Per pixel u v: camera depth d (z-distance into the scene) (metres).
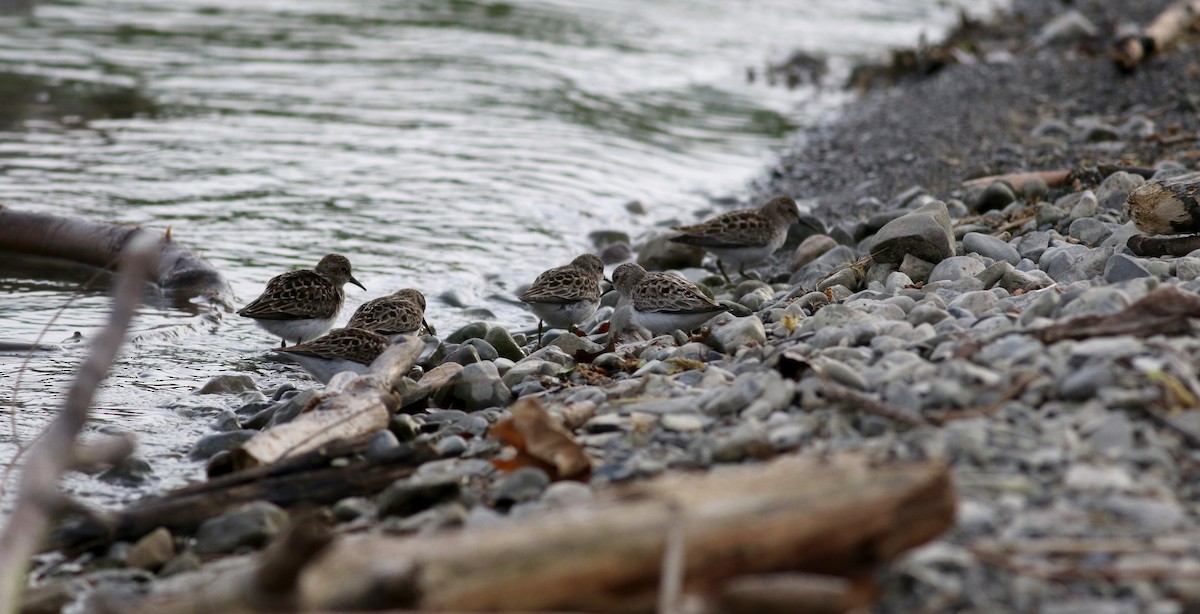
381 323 13.27
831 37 38.16
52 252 17.97
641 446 9.04
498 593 5.88
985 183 18.09
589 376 11.52
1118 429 7.53
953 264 13.23
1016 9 41.22
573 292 13.85
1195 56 26.23
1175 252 12.16
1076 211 15.16
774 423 8.68
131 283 7.66
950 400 8.33
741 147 25.52
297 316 13.71
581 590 5.98
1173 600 5.98
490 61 31.84
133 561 8.55
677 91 30.39
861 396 8.43
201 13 35.81
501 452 9.74
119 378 13.45
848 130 26.09
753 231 16.12
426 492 8.73
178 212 19.97
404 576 5.81
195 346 14.81
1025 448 7.54
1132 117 22.52
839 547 6.23
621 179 23.05
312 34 33.84
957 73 30.23
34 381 13.25
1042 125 23.03
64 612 7.98
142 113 25.69
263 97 27.41
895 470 6.41
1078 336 9.12
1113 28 32.81
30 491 6.84
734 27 38.72
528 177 22.81
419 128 25.64
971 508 6.80
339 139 24.59
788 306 12.88
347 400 10.31
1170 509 6.66
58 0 36.25
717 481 6.46
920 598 6.13
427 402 11.47
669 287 13.14
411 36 34.06
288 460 9.41
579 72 31.31
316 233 19.44
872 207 19.66
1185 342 8.80
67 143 23.38
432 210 20.83
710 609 5.74
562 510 6.38
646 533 6.03
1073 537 6.50
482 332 14.12
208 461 10.84
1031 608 5.97
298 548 6.23
